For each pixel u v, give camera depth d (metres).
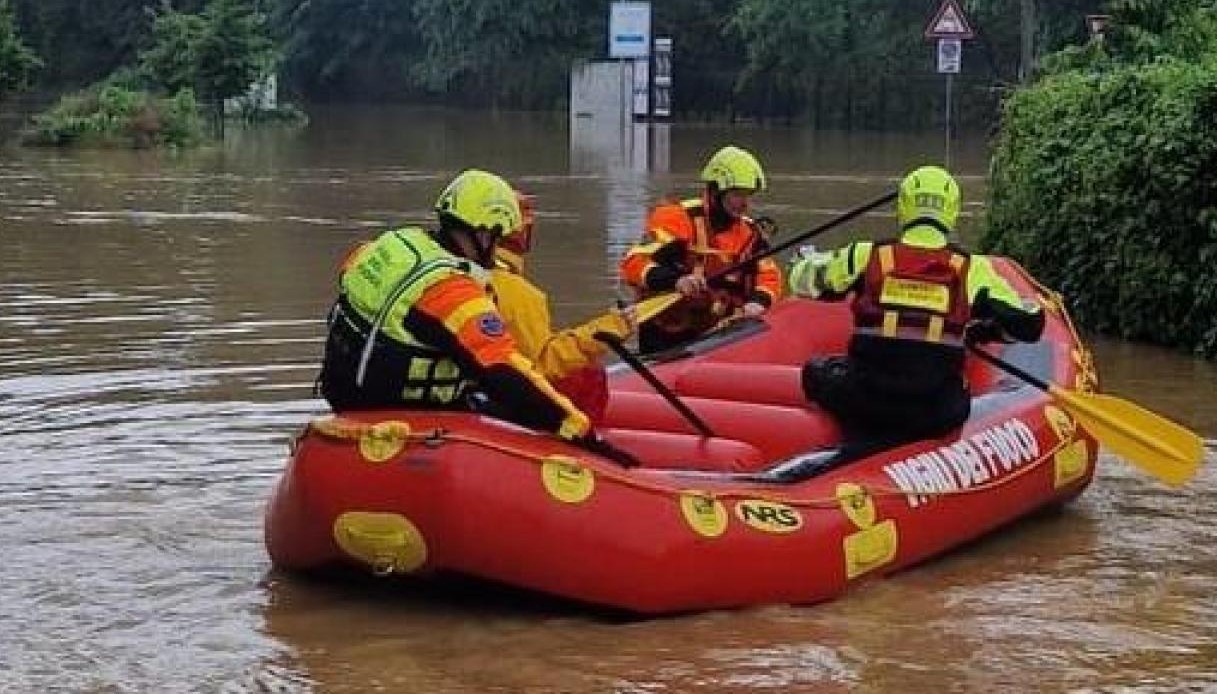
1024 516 7.58
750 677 5.49
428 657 5.66
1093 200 11.95
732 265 8.36
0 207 19.92
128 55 60.84
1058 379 7.84
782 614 6.15
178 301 12.84
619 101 47.81
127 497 7.48
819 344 8.43
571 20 54.19
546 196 22.12
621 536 5.93
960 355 7.01
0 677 5.39
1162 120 11.36
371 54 61.22
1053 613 6.22
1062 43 30.06
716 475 6.54
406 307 6.02
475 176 6.25
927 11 42.88
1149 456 7.02
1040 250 12.70
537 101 54.69
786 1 44.12
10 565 6.50
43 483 7.67
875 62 43.25
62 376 10.01
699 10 49.16
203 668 5.52
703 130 42.06
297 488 6.01
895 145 35.56
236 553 6.74
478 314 5.98
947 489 6.88
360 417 6.02
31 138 32.47
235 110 45.06
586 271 14.70
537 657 5.66
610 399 7.37
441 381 6.09
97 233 17.30
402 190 23.14
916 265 6.95
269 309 12.51
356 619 6.04
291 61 60.94
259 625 5.95
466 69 56.06
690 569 6.03
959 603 6.34
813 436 7.16
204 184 23.78
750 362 8.18
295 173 26.16
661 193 22.66
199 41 40.53
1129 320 11.84
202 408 9.20
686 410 6.97
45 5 61.38
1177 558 6.97
